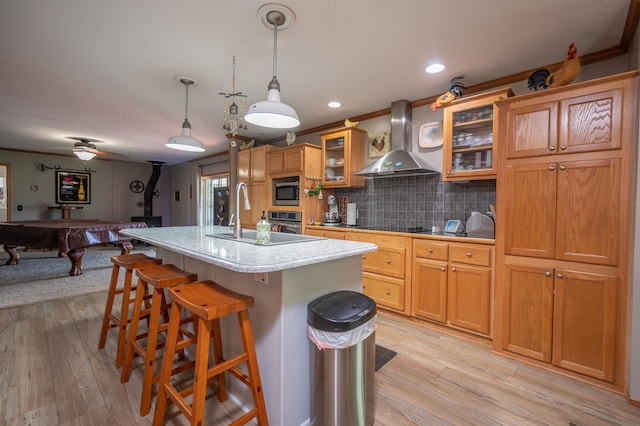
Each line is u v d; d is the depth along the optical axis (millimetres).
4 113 3861
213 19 1893
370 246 1773
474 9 1786
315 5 1755
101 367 1965
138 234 2451
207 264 1938
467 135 2744
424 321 2732
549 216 1991
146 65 2520
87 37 2104
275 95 1922
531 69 2562
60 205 7043
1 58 2406
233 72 2641
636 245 1664
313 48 2234
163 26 1971
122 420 1500
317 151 4047
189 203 7879
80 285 3814
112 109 3658
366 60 2412
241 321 1343
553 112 1971
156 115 3893
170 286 1670
